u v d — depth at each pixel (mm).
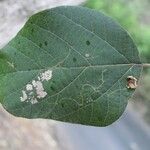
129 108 1896
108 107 143
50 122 1241
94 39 144
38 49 146
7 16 309
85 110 143
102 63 144
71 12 145
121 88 143
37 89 145
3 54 147
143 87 1912
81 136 1326
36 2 314
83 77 144
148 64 143
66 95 144
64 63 145
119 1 2123
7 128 975
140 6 2207
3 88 146
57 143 1150
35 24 146
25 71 146
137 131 1634
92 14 144
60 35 145
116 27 143
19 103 145
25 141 998
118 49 144
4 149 902
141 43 1836
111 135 1472
